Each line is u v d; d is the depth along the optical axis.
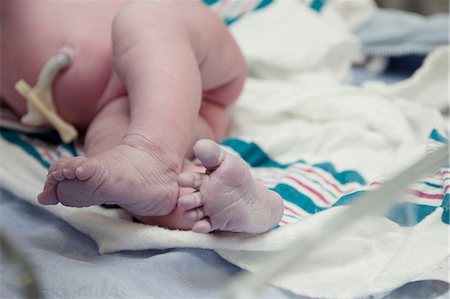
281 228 0.70
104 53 0.93
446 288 0.65
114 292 0.64
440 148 0.60
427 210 0.71
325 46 1.35
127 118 0.86
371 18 1.56
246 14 1.39
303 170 0.91
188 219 0.66
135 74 0.79
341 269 0.67
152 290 0.66
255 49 1.32
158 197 0.69
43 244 0.77
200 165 0.76
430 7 1.87
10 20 0.98
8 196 0.89
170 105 0.75
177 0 0.90
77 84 0.94
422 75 1.25
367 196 0.50
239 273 0.70
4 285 0.59
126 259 0.73
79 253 0.76
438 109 1.24
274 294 0.62
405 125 1.07
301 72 1.33
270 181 0.89
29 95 0.97
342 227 0.50
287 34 1.35
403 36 1.49
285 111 1.15
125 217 0.78
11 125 1.05
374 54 1.52
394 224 0.69
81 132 1.03
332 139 1.06
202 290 0.67
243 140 1.00
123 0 0.99
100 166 0.66
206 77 0.97
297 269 0.64
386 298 0.65
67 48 0.95
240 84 1.05
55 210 0.78
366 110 1.11
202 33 0.91
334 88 1.17
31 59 0.97
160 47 0.81
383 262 0.68
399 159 0.96
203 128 0.93
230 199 0.65
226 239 0.69
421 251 0.67
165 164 0.71
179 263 0.69
